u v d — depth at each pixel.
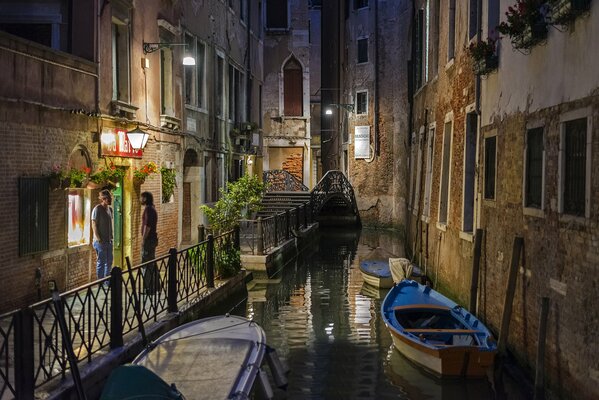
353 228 30.20
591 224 6.12
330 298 13.79
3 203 8.59
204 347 7.34
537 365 6.88
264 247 16.28
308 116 29.81
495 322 9.45
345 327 11.21
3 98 8.48
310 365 9.06
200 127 16.92
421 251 16.81
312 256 20.52
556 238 7.02
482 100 10.59
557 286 6.93
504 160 9.20
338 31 34.34
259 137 24.67
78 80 10.34
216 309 11.34
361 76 30.33
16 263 8.88
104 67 11.19
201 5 16.94
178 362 6.95
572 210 6.73
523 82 8.38
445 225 13.33
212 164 18.23
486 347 8.00
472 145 11.73
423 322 9.88
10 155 8.68
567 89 6.81
